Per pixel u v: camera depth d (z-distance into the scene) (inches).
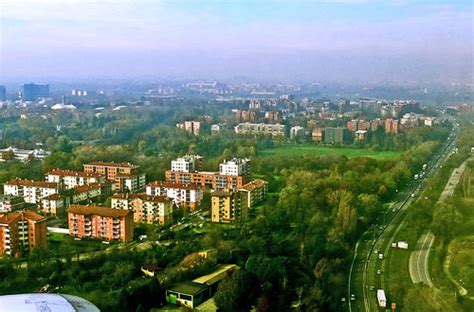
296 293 7007.9
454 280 7440.9
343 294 7204.7
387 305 6899.6
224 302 6550.2
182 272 7470.5
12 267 7770.7
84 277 7509.8
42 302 4087.1
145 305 6776.6
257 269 7273.6
